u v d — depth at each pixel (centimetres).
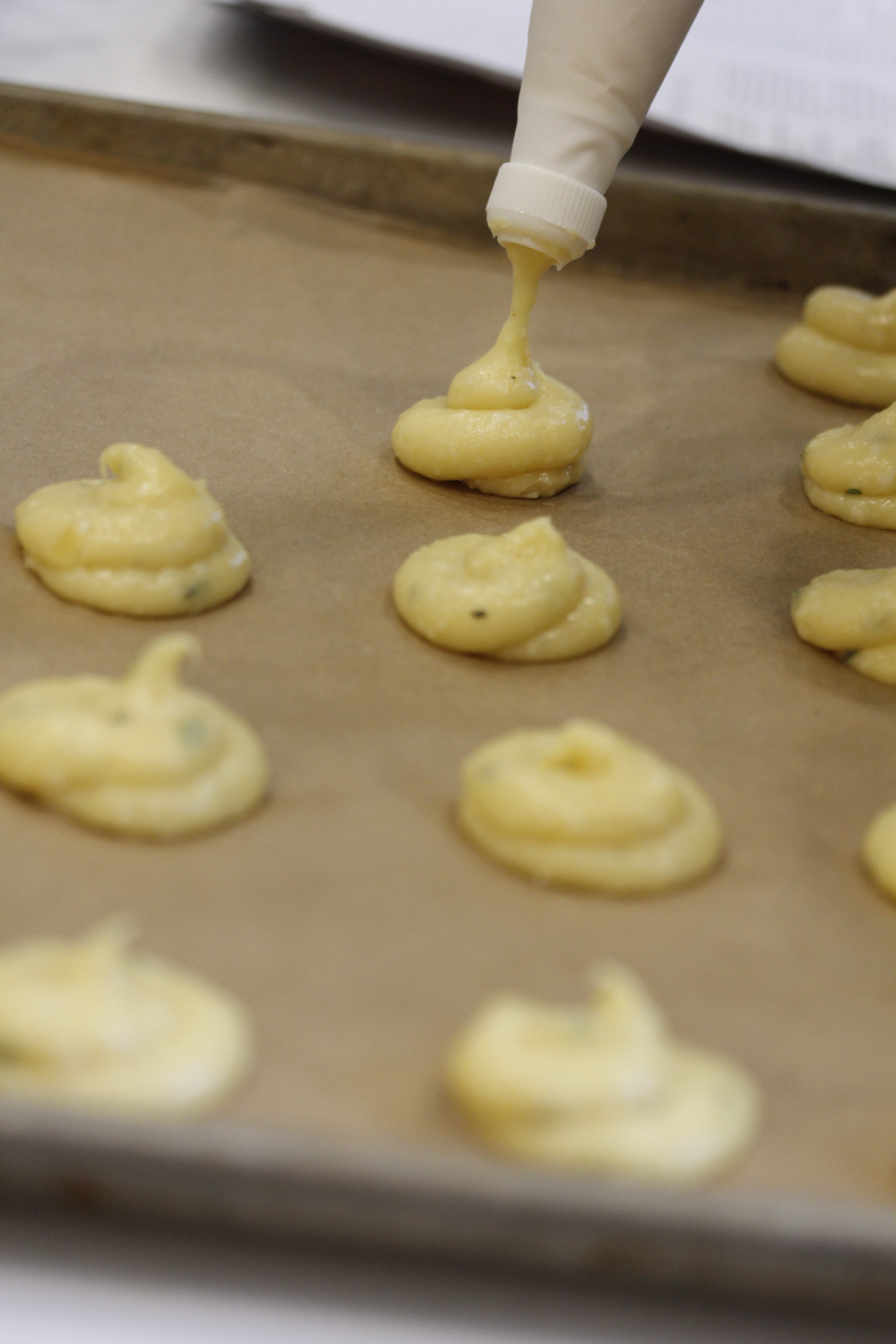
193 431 59
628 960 46
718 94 79
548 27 53
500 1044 43
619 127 54
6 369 61
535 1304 43
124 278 66
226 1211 42
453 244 71
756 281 72
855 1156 44
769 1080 45
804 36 90
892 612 54
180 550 53
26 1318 42
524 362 59
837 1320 43
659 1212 42
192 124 70
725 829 49
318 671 52
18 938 45
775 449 63
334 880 47
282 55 84
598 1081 43
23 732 47
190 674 51
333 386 63
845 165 73
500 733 51
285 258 69
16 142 71
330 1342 42
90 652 52
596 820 47
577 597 53
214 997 44
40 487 56
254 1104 43
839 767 51
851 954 47
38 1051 43
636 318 69
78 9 87
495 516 58
